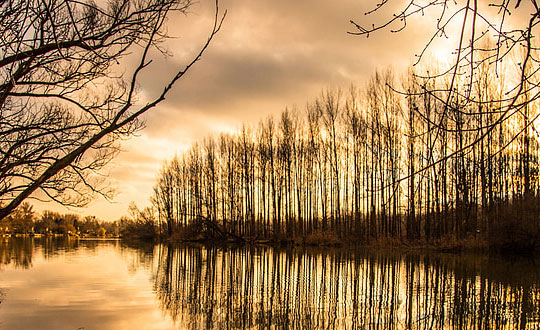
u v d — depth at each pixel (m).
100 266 21.81
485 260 23.77
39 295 12.93
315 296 12.90
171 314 10.52
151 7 4.43
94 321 9.76
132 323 9.62
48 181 6.34
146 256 29.38
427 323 9.46
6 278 16.69
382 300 12.13
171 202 70.81
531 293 12.97
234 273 18.73
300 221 44.53
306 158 45.84
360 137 39.38
